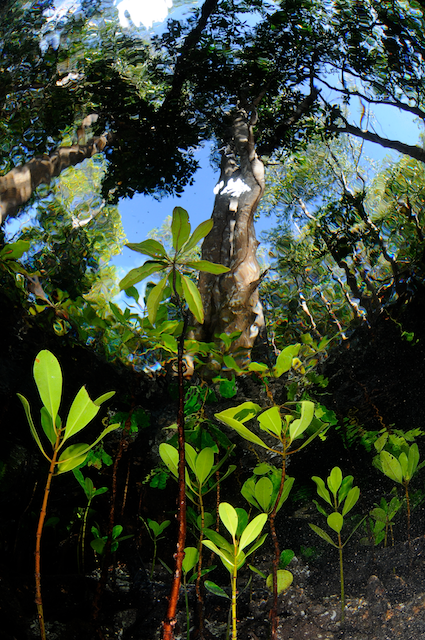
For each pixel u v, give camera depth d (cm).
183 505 114
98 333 291
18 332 301
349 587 216
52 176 325
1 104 328
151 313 119
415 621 170
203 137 402
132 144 387
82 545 247
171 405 310
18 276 292
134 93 381
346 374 334
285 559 183
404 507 267
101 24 371
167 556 293
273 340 362
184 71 403
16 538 233
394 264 368
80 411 115
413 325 336
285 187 438
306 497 316
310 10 383
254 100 416
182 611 206
